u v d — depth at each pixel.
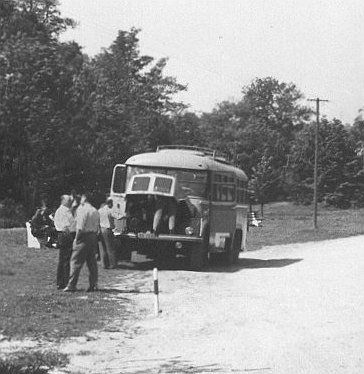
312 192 99.12
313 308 13.57
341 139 99.69
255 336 10.77
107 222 19.81
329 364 8.85
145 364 8.88
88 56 72.25
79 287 15.58
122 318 12.07
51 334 10.53
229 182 22.75
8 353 9.20
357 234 46.41
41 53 49.00
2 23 52.12
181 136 84.06
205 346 10.01
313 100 54.72
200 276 18.91
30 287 15.09
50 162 50.00
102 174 54.00
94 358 9.20
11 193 50.28
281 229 49.00
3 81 47.25
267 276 19.27
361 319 12.36
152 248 20.44
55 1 58.03
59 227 15.02
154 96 75.44
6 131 47.81
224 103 112.00
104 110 56.34
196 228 20.31
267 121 121.62
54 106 49.94
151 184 20.02
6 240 26.59
